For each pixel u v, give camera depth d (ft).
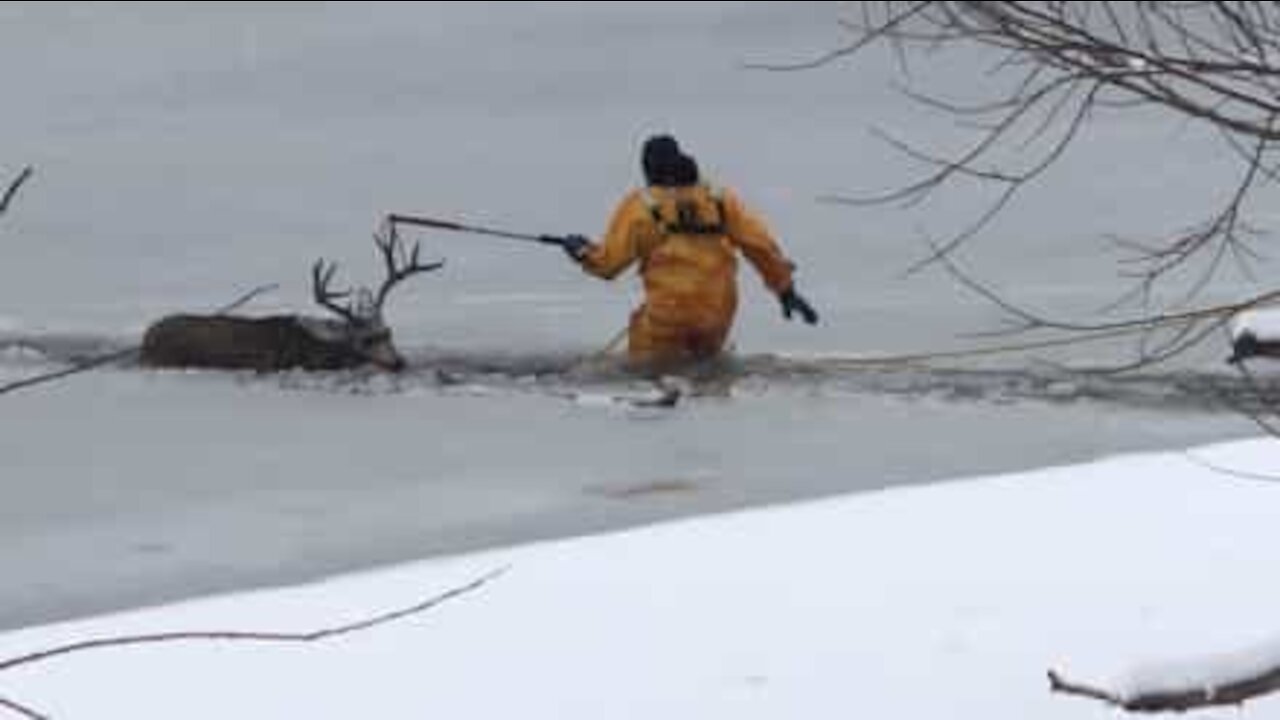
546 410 100.32
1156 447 86.99
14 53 273.33
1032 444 89.97
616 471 89.10
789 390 101.50
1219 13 30.78
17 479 88.58
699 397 101.45
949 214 145.28
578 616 61.11
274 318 109.50
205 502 84.84
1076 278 120.06
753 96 219.20
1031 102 38.06
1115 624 57.93
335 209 160.97
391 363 108.68
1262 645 34.35
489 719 52.39
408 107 225.15
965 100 180.55
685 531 72.33
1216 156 153.48
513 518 81.51
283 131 207.62
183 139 200.54
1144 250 96.94
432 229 151.64
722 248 104.58
